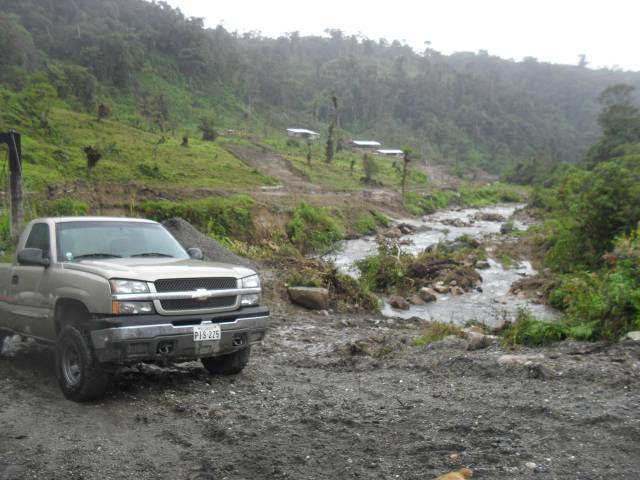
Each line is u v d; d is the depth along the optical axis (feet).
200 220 110.52
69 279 20.18
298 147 386.11
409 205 220.84
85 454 15.02
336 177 278.87
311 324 41.24
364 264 73.00
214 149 272.31
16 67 329.31
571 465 13.12
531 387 19.58
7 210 55.77
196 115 459.73
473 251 97.04
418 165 486.79
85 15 561.43
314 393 20.56
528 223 188.34
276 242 115.96
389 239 132.87
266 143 377.91
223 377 22.97
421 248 117.91
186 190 140.97
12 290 23.61
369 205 189.16
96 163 177.37
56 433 16.58
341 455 14.38
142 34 552.00
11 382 21.84
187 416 18.07
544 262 85.51
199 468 14.03
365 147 513.45
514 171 474.49
